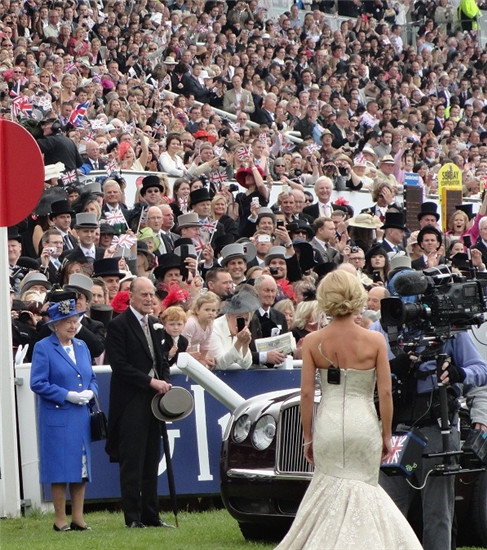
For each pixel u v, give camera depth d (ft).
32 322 128.77
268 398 111.24
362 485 81.00
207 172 209.05
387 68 360.69
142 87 264.11
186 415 115.65
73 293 115.96
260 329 133.80
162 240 174.81
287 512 106.83
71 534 110.32
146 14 307.37
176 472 124.98
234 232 186.09
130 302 118.11
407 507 92.02
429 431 90.53
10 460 119.03
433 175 270.46
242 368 127.65
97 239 163.84
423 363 91.15
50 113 218.18
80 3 287.69
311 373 83.61
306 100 305.12
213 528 114.93
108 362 122.83
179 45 302.86
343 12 384.47
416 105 349.00
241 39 330.75
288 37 349.20
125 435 115.24
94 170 200.85
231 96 290.15
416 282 89.92
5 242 120.67
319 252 183.11
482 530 104.58
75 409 114.01
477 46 401.70
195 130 256.73
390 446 83.97
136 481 115.14
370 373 82.99
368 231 195.52
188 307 146.00
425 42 390.83
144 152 214.69
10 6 272.92
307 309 138.31
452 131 329.93
